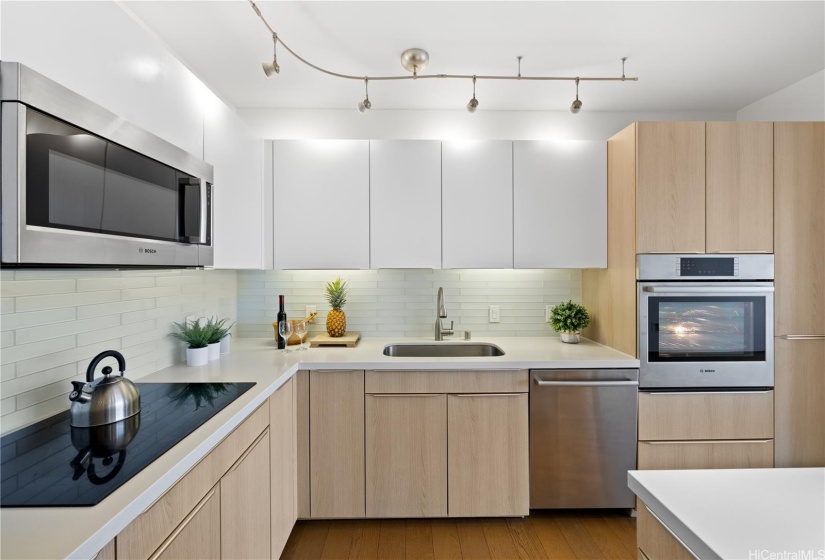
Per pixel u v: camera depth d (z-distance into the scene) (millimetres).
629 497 2182
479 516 2172
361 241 2490
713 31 1919
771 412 2182
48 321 1370
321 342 2572
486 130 2820
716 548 649
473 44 2027
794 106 2439
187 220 1460
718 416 2176
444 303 2840
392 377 2158
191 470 1129
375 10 1763
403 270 2859
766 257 2176
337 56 2135
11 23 872
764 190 2178
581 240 2508
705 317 2182
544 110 2822
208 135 1764
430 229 2496
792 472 908
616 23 1860
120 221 1124
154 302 1937
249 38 1963
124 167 1145
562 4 1729
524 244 2506
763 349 2172
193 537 1137
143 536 936
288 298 2836
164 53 1438
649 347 2172
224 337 2330
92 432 1237
